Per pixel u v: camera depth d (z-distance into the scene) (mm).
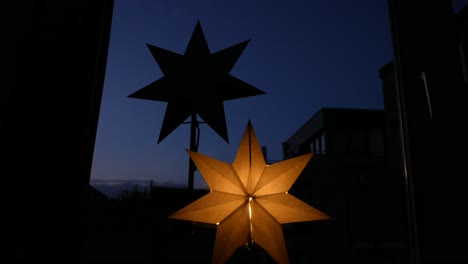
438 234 960
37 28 852
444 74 1058
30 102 829
